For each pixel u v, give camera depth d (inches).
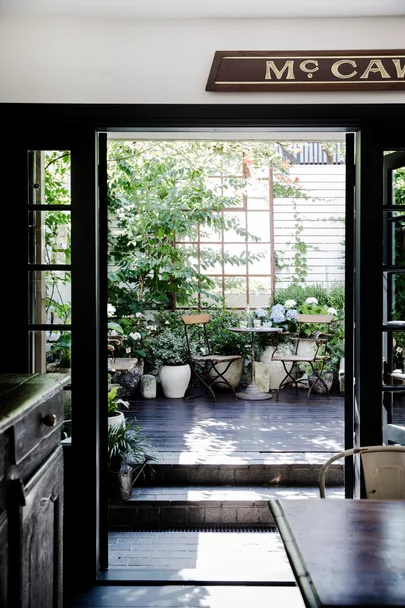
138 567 123.9
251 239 327.3
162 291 308.2
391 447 87.0
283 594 110.4
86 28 113.8
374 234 116.0
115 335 272.7
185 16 112.5
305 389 297.0
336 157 327.3
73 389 116.9
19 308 116.6
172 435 201.3
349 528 64.0
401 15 112.8
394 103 112.9
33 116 113.4
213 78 111.6
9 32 113.7
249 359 305.3
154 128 117.2
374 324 116.1
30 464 65.7
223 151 262.1
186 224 301.6
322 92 113.3
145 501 152.0
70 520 116.0
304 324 298.7
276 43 113.5
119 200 300.4
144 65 114.0
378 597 49.1
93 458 116.5
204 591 111.7
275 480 167.2
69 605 106.3
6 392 67.1
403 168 118.0
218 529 149.8
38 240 119.3
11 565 58.6
